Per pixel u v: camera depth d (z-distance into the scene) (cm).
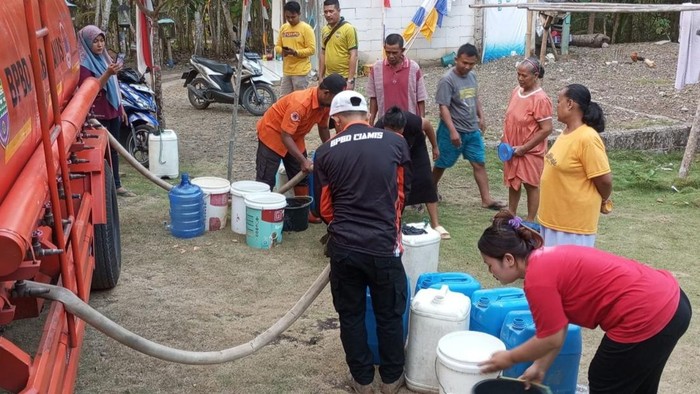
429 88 1456
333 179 394
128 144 881
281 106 657
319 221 708
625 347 300
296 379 425
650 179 857
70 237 317
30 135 303
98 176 486
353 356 401
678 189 844
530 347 295
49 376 256
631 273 299
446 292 409
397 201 398
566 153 484
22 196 256
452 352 362
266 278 570
